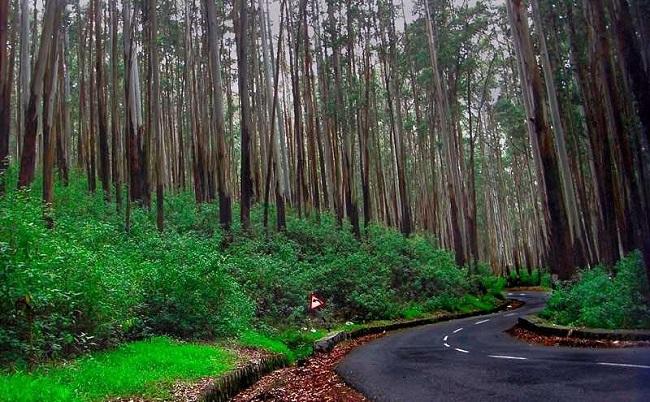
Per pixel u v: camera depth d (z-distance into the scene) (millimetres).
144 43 31938
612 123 15906
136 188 28188
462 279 33281
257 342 14812
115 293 10492
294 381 11258
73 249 10234
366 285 25891
